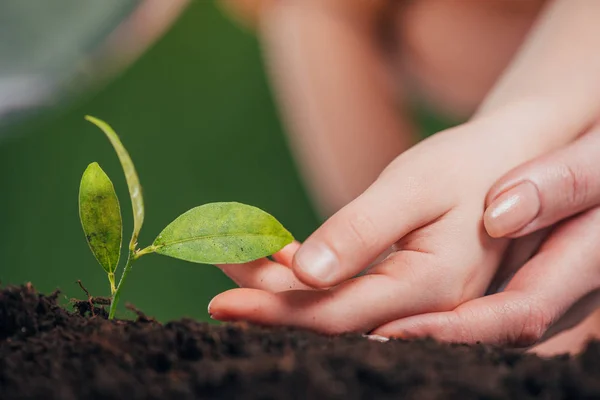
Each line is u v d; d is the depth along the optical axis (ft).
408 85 2.61
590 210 1.30
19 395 1.02
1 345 1.12
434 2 2.11
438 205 1.24
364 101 2.39
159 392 1.01
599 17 1.39
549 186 1.24
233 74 3.78
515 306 1.23
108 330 1.13
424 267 1.23
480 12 2.03
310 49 2.32
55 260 3.19
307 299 1.20
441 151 1.27
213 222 1.18
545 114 1.32
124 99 3.66
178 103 3.71
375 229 1.21
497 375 1.03
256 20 3.06
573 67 1.36
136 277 3.11
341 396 0.99
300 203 3.48
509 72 1.42
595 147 1.28
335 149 2.43
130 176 1.19
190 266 3.15
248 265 1.25
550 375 1.03
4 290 1.16
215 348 1.09
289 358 1.04
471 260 1.25
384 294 1.21
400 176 1.24
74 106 3.54
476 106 2.46
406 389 1.01
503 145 1.29
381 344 1.12
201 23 3.81
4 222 3.30
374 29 2.33
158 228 3.32
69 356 1.08
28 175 3.43
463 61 2.24
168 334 1.11
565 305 1.27
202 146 3.59
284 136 3.64
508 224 1.23
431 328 1.21
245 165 3.58
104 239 1.19
